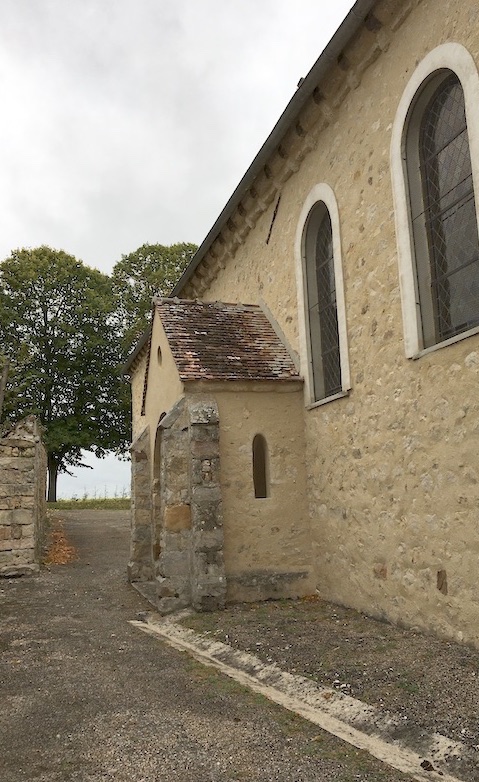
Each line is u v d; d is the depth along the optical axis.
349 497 7.74
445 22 6.08
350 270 7.79
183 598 8.16
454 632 5.74
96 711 4.53
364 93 7.56
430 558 6.12
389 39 7.00
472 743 3.70
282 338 9.98
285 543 8.65
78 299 29.97
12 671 5.66
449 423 5.89
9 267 29.28
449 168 6.29
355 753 3.75
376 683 4.84
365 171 7.52
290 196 9.70
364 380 7.43
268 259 10.59
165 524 8.29
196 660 5.93
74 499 29.44
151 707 4.59
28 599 9.56
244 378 8.84
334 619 7.16
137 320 30.03
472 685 4.58
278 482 8.80
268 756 3.70
